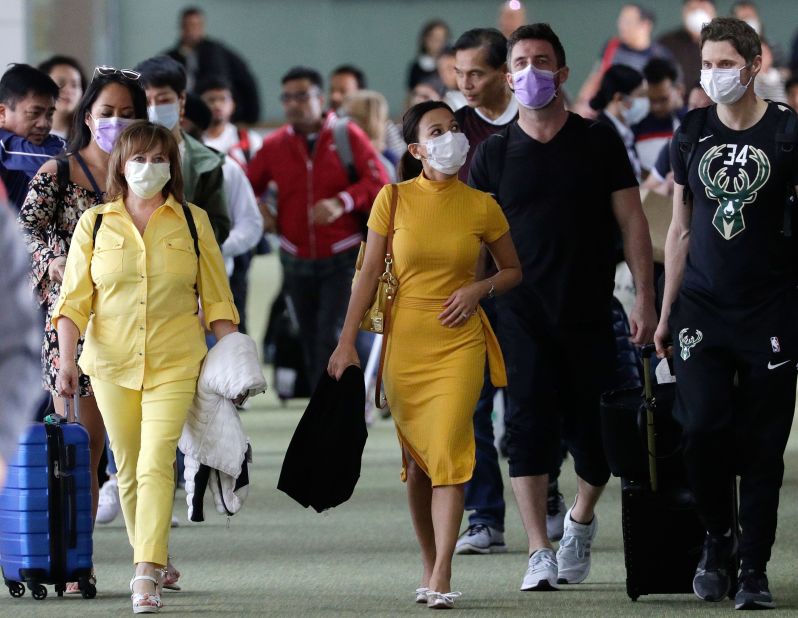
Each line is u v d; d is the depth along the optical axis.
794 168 16.12
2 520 17.23
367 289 16.95
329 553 20.45
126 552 20.53
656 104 32.38
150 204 16.80
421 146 16.77
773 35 76.06
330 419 16.69
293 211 30.77
